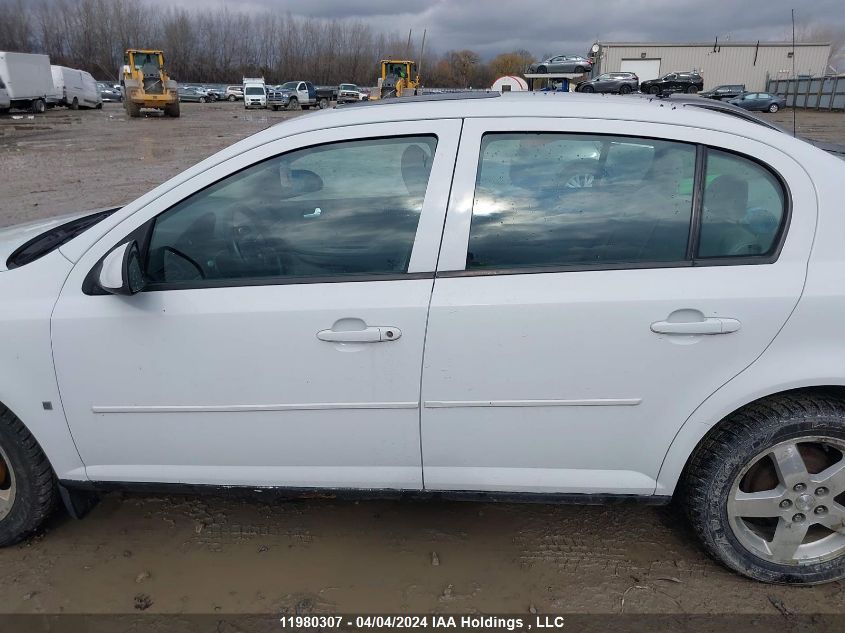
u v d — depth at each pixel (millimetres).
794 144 2186
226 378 2262
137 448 2402
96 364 2289
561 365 2158
